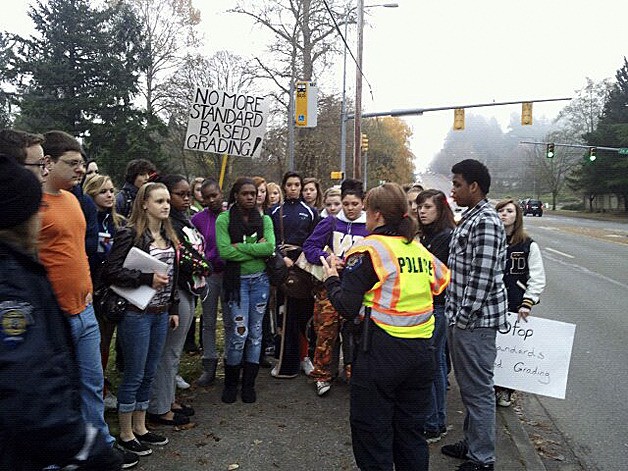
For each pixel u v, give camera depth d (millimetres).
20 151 2814
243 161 29625
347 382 5383
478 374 3611
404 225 3221
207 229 5293
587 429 4773
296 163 26625
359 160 17297
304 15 23391
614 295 11250
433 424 4223
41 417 1479
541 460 4051
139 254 3594
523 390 4793
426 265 3229
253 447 3973
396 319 3059
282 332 5500
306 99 15586
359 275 3094
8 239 1633
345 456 3871
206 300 5234
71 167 3078
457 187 3750
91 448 1595
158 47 32875
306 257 5117
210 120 6488
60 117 27797
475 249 3561
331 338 5027
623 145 50719
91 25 29438
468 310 3545
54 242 2979
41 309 1611
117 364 4543
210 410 4645
